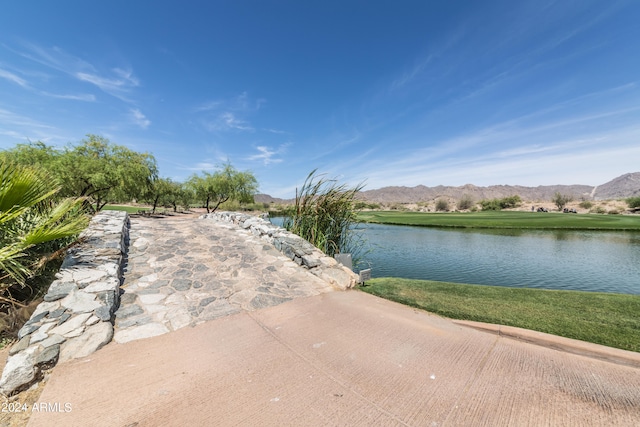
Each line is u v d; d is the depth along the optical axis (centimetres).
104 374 206
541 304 363
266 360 228
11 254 285
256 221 773
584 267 838
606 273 770
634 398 177
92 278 335
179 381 199
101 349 239
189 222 927
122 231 543
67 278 329
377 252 1097
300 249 534
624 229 1888
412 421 161
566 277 727
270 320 310
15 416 168
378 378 204
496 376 204
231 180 2706
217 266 480
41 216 390
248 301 361
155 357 231
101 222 604
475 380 200
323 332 281
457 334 276
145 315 305
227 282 417
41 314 262
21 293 331
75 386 192
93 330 253
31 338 231
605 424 156
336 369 215
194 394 185
